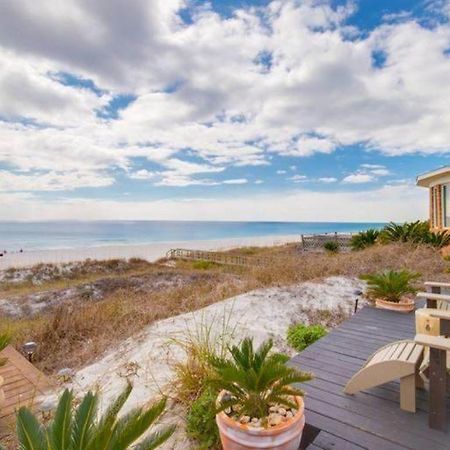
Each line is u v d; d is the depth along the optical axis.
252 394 2.00
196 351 3.21
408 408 2.41
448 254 10.60
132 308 7.14
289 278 8.31
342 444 2.08
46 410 3.14
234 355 2.23
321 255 12.48
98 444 1.54
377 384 2.51
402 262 9.00
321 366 3.19
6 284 15.73
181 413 2.79
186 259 21.98
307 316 5.75
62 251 35.66
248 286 8.00
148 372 3.83
